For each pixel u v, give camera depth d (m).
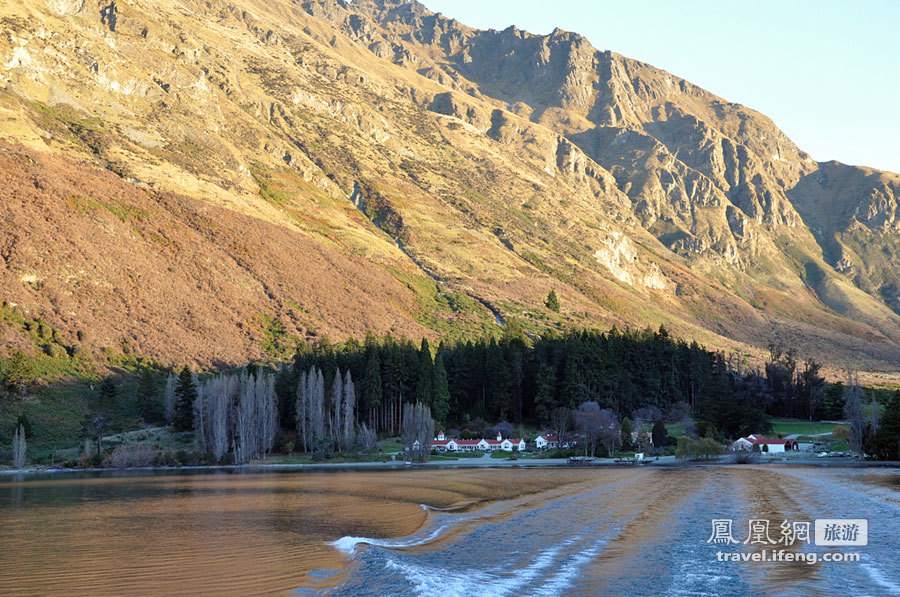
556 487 82.81
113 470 124.50
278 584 36.44
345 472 114.38
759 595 32.12
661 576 36.03
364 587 35.34
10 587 36.47
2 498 80.38
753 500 65.81
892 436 124.62
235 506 70.25
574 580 35.56
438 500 72.69
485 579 36.19
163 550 46.44
